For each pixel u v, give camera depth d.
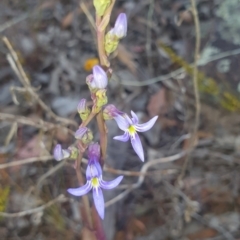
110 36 0.11
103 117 0.12
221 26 0.23
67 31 0.25
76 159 0.13
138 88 0.23
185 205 0.19
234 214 0.19
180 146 0.21
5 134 0.21
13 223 0.19
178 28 0.24
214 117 0.22
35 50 0.24
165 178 0.20
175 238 0.19
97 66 0.11
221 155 0.21
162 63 0.23
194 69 0.19
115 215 0.19
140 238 0.19
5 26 0.23
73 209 0.19
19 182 0.20
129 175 0.20
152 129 0.21
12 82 0.23
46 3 0.26
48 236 0.19
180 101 0.22
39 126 0.19
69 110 0.22
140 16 0.25
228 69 0.22
